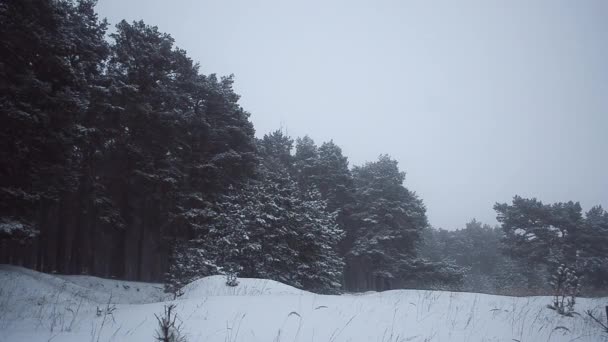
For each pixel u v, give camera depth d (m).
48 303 11.95
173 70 30.61
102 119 25.84
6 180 16.88
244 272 24.02
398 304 11.02
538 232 48.72
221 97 31.55
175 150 28.66
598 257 45.84
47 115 16.95
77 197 25.73
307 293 14.99
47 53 17.81
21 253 27.05
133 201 28.92
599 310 12.11
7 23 16.42
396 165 55.94
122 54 27.61
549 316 11.02
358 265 48.59
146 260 31.06
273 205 26.62
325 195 46.38
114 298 18.34
